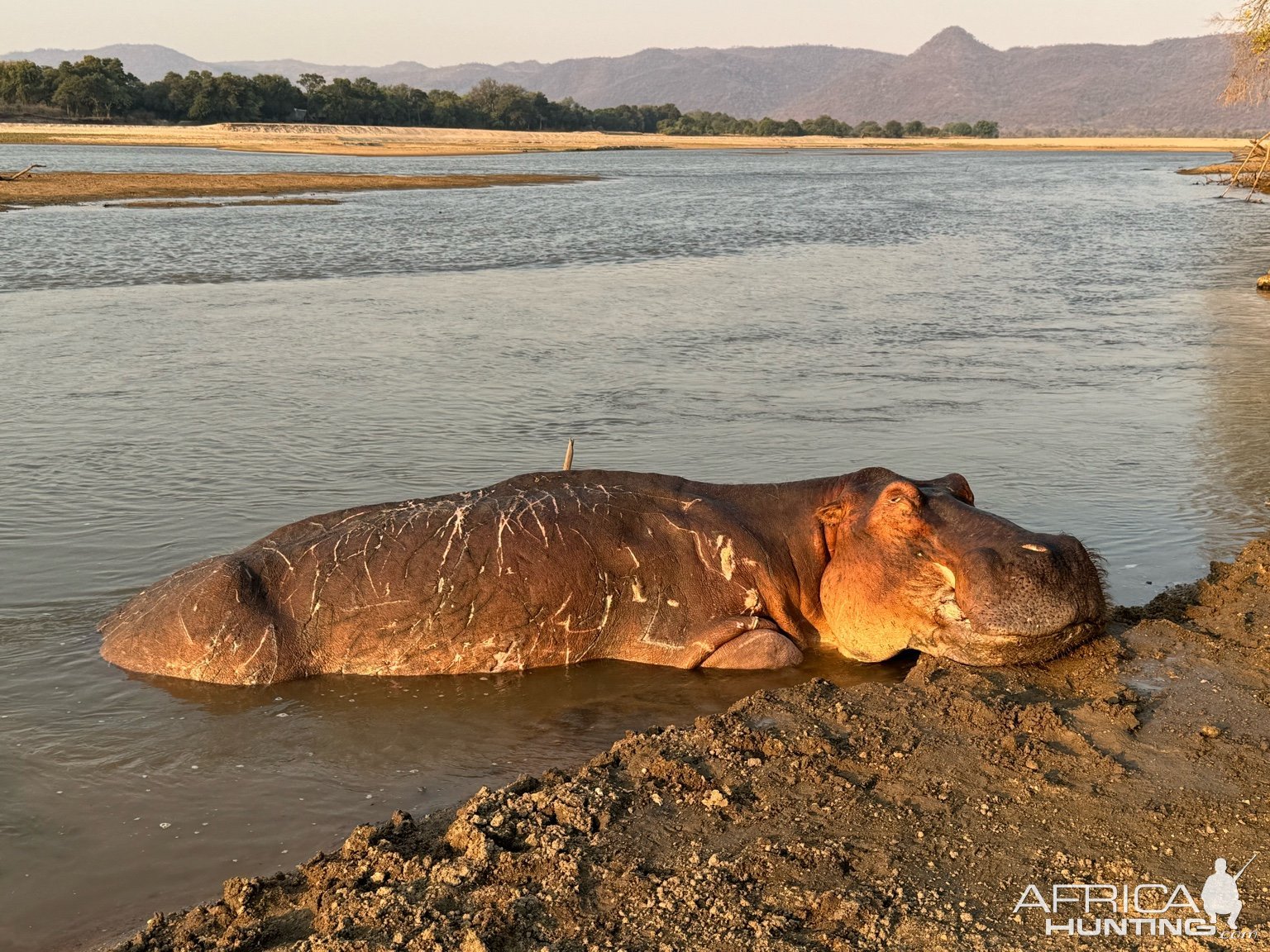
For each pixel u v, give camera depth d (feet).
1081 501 32.89
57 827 18.22
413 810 18.71
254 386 46.96
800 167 330.95
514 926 14.96
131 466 35.68
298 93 522.47
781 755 19.21
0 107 460.96
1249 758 18.61
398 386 47.32
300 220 123.95
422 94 581.53
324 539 24.38
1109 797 17.61
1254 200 183.21
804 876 15.87
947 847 16.49
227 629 23.12
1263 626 23.73
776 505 25.80
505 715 22.15
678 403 44.62
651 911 15.21
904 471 35.55
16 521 30.76
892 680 23.73
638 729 21.58
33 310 64.75
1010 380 49.29
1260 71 90.02
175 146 350.43
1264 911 14.82
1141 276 87.25
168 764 20.17
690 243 109.29
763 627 24.32
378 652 23.59
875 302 72.90
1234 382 48.80
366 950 14.46
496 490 25.99
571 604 23.94
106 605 26.00
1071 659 22.52
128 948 15.21
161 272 81.35
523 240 108.37
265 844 17.85
